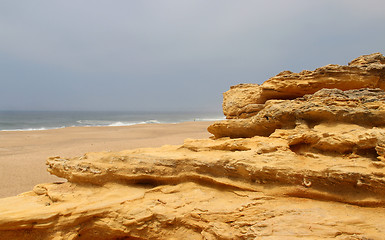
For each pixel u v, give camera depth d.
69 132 47.06
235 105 14.09
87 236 7.97
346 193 6.54
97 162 9.67
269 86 11.62
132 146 31.77
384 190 5.94
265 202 7.25
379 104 7.80
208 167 8.71
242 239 6.49
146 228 7.64
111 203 8.07
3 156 24.75
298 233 5.85
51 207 8.10
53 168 10.20
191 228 7.47
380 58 11.12
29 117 120.06
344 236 5.55
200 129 56.19
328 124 8.10
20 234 7.42
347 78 10.07
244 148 9.15
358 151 6.91
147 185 9.43
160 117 134.75
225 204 7.61
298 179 7.11
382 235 5.35
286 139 8.39
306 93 11.03
